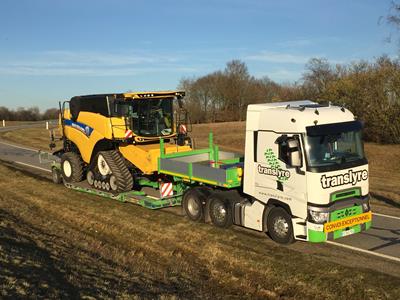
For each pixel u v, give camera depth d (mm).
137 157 12969
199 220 11133
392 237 10000
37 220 11797
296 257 8594
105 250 9453
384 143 28922
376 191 15484
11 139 36062
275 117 9242
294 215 9031
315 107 9469
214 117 68625
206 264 8688
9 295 6016
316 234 8664
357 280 7531
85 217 12031
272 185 9422
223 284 7871
